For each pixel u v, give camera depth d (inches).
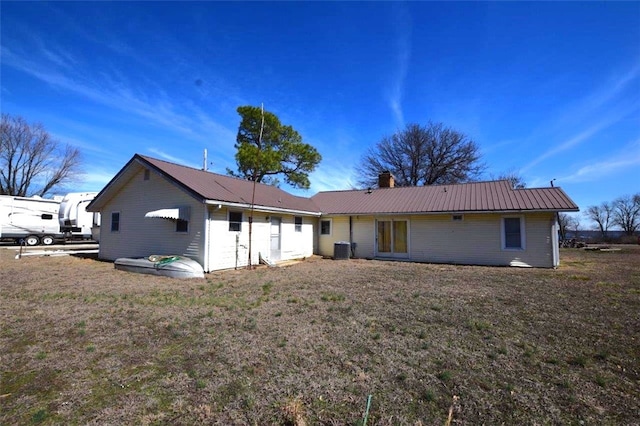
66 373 141.7
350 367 148.3
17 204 845.8
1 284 344.8
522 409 115.6
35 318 220.4
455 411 114.6
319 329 200.2
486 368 147.6
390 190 773.9
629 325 206.7
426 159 1320.1
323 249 718.5
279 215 597.0
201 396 123.6
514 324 210.1
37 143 1290.6
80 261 551.5
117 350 166.7
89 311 238.4
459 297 288.7
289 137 1084.5
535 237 528.4
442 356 160.7
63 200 917.2
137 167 521.0
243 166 1006.4
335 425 106.7
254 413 113.0
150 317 223.9
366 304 262.7
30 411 113.7
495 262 553.3
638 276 410.3
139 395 124.0
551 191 567.8
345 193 812.6
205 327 203.2
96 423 106.9
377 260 631.2
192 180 490.0
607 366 149.5
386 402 120.3
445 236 595.8
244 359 156.6
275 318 223.3
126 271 443.5
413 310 244.4
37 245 877.2
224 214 474.6
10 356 158.7
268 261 531.8
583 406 117.6
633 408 116.2
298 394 125.4
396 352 165.6
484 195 615.2
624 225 1829.5
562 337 185.9
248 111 1015.6
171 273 402.6
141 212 525.7
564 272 457.1
